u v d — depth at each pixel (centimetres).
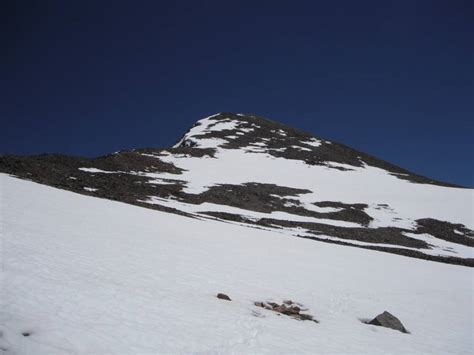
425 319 2036
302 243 3916
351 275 2814
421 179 10512
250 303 1633
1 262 1223
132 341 897
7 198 2520
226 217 5166
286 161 9619
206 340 1032
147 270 1708
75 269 1392
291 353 1095
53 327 849
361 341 1428
